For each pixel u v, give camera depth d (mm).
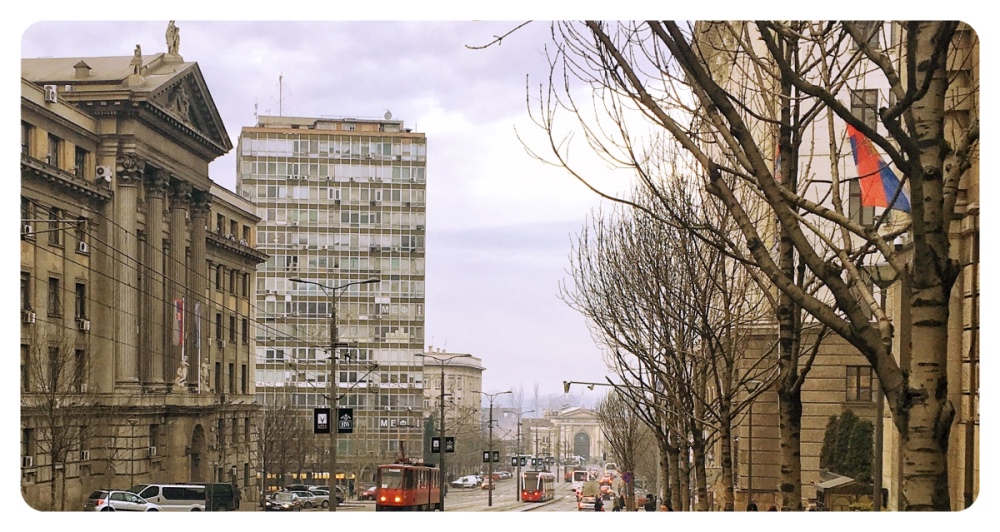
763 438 36125
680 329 23750
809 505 33594
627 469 52938
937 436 8305
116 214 50688
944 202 8578
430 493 53125
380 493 49188
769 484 35906
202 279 60688
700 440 22516
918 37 8461
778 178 15164
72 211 47406
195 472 57156
